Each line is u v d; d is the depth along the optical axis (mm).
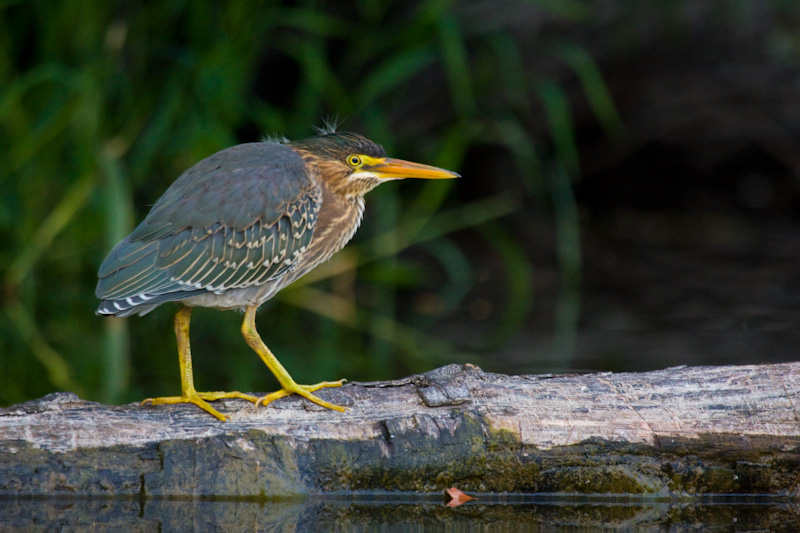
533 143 19141
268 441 6504
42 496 6281
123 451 6379
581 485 6688
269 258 7441
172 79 13883
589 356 10289
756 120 19344
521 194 20156
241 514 6395
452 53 13891
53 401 6543
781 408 6711
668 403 6777
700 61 18875
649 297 13422
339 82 16719
